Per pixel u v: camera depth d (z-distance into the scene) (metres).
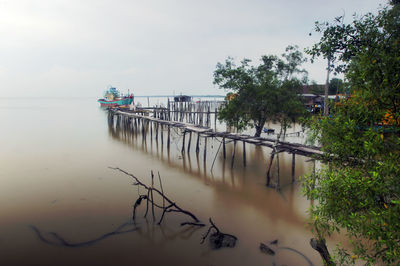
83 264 7.45
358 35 4.90
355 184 4.00
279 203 11.43
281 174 15.26
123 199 12.01
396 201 3.37
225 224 9.70
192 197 12.24
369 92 4.15
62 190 13.06
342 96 4.82
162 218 9.73
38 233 9.05
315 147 12.95
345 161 4.77
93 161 18.77
